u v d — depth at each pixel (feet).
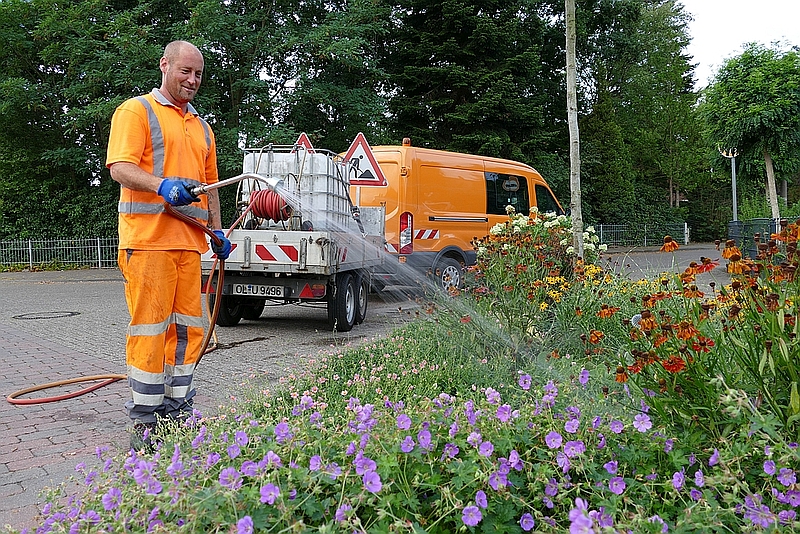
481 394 12.80
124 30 65.21
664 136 139.74
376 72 73.82
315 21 75.51
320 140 75.82
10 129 76.38
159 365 13.34
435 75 83.10
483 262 20.29
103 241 75.61
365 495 6.71
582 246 27.17
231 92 71.51
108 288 53.16
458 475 7.34
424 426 8.44
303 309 37.27
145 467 7.25
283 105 71.05
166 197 12.60
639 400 9.94
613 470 7.95
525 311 17.71
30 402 17.53
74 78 70.85
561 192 94.63
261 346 25.59
